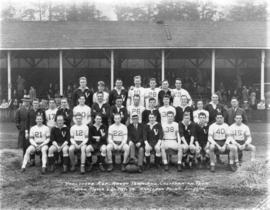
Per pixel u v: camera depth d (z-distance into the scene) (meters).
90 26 27.78
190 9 44.22
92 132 10.69
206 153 10.99
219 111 11.84
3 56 27.55
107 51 26.03
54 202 8.23
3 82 30.16
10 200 8.32
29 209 7.73
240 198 8.42
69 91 26.64
